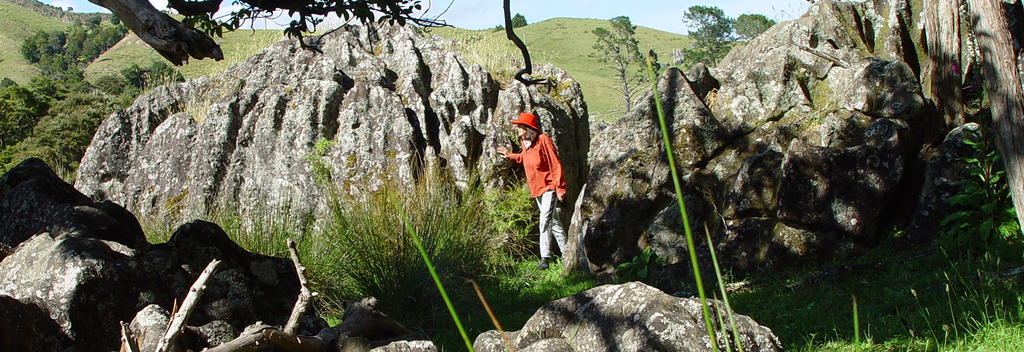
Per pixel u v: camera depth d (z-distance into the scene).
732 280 6.49
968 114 7.23
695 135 7.52
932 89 7.15
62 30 159.00
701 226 7.27
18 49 144.00
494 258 8.35
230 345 2.92
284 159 9.91
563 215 10.57
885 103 6.81
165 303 3.89
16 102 32.56
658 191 7.52
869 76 7.02
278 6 4.66
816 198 6.42
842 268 5.74
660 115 1.06
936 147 6.57
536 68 12.38
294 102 10.27
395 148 9.71
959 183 5.75
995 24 4.14
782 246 6.41
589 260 7.70
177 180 10.21
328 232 7.60
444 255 7.04
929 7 7.15
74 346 3.45
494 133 9.98
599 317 3.39
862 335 4.12
